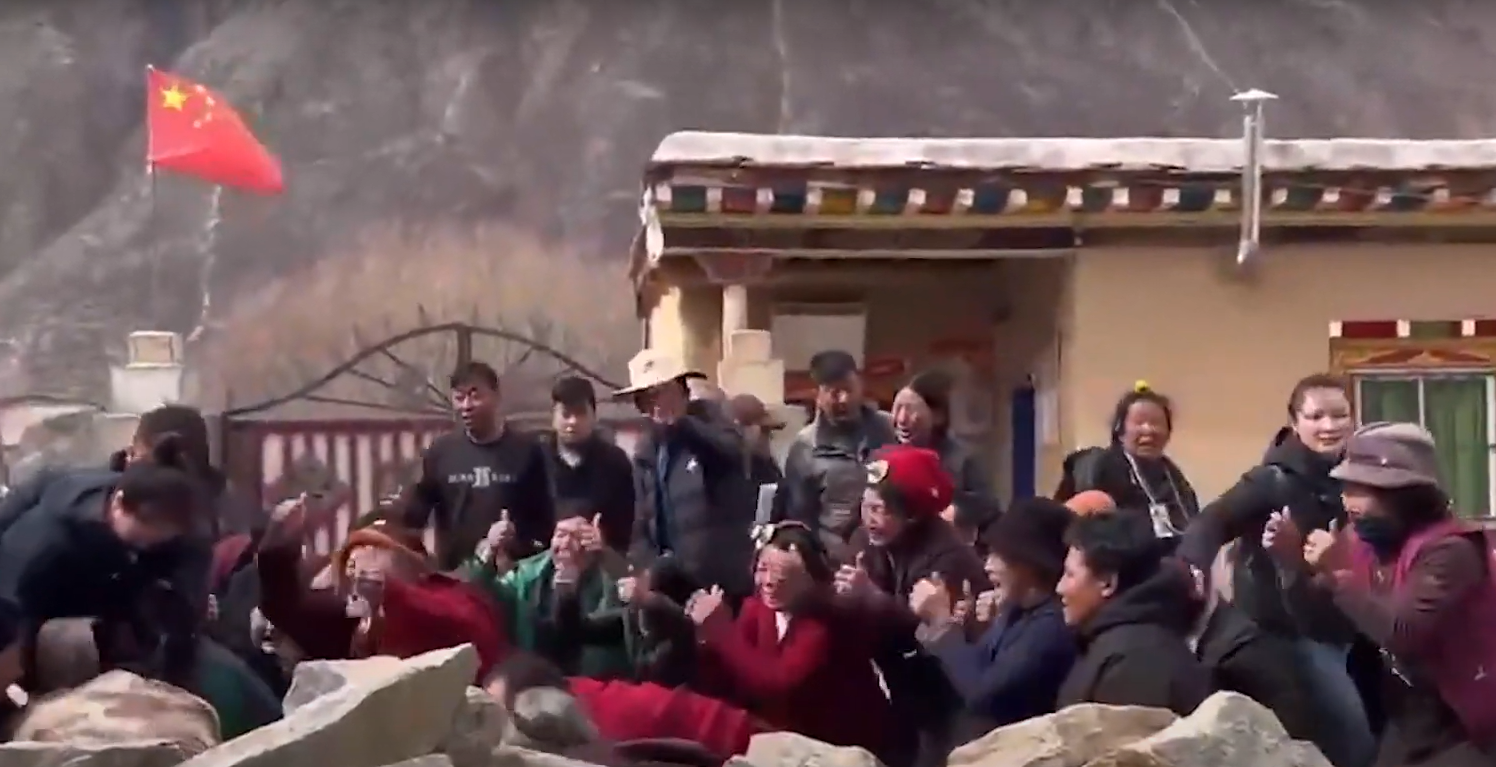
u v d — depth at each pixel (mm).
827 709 2775
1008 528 2695
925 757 2758
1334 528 2773
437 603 2877
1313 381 2967
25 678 2527
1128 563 2564
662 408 3842
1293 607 2672
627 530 3654
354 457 5328
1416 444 2611
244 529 3045
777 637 2846
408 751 2088
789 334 4660
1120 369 4320
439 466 3643
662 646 2873
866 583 2871
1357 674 2646
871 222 4312
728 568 3510
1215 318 4336
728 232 4297
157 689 2379
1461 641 2498
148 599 2623
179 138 6023
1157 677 2477
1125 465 3658
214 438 5316
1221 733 2225
